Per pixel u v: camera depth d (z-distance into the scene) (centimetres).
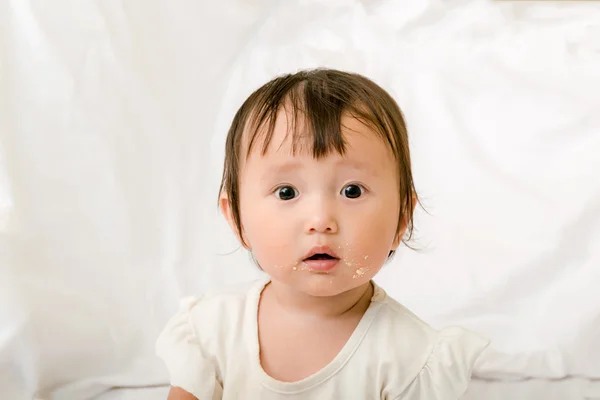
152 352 112
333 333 83
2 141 111
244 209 79
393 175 78
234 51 141
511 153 130
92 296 112
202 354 86
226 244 124
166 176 126
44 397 104
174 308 117
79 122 119
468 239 123
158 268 120
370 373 81
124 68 125
